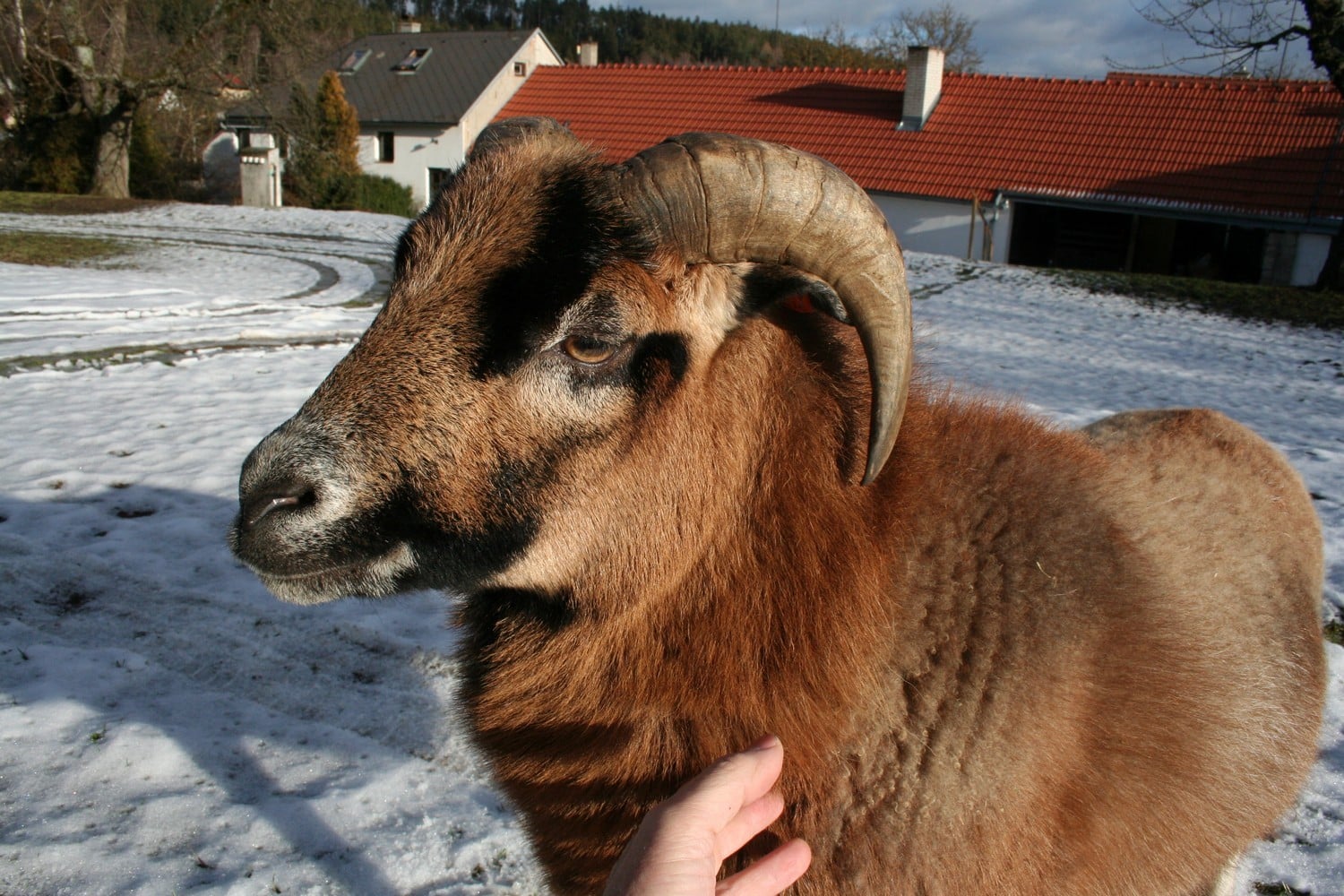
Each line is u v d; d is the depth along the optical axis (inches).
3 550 58.0
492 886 35.9
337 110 367.9
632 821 26.5
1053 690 25.3
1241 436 36.8
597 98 360.2
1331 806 39.0
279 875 35.6
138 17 349.7
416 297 25.4
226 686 46.3
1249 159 273.3
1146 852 26.6
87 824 37.3
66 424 84.2
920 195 289.4
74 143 325.7
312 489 24.8
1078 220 310.8
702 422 26.1
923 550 26.8
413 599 55.4
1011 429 29.4
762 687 25.8
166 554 58.9
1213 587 30.0
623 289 24.6
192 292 158.4
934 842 25.0
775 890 20.5
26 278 162.6
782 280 26.3
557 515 25.6
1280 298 195.9
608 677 26.7
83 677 45.9
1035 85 315.6
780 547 26.2
